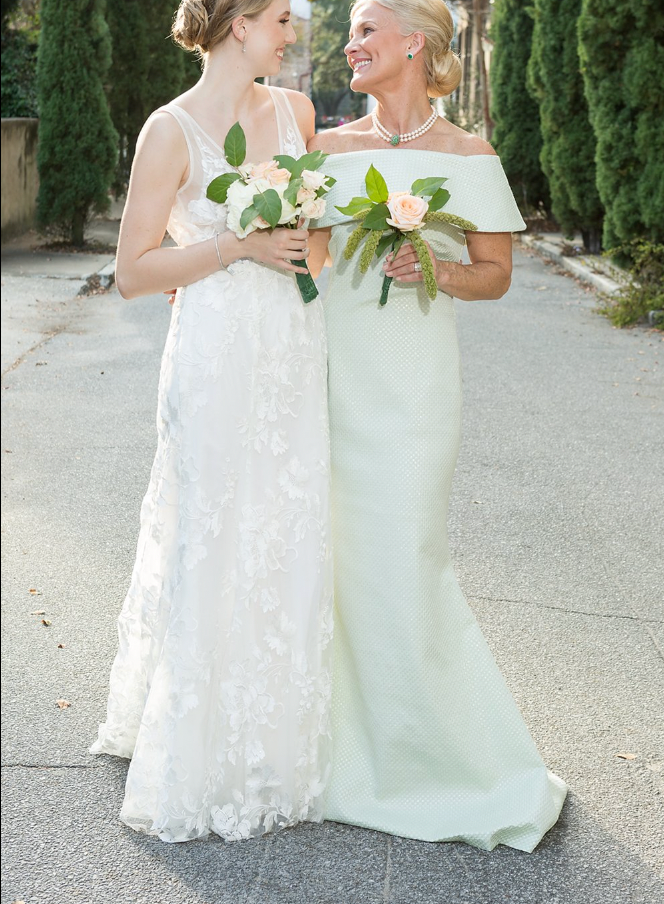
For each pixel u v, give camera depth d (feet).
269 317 9.34
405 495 9.59
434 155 9.66
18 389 25.93
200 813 9.43
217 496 9.24
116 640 13.28
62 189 49.21
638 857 9.25
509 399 25.36
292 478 9.52
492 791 9.75
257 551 9.39
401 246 9.22
